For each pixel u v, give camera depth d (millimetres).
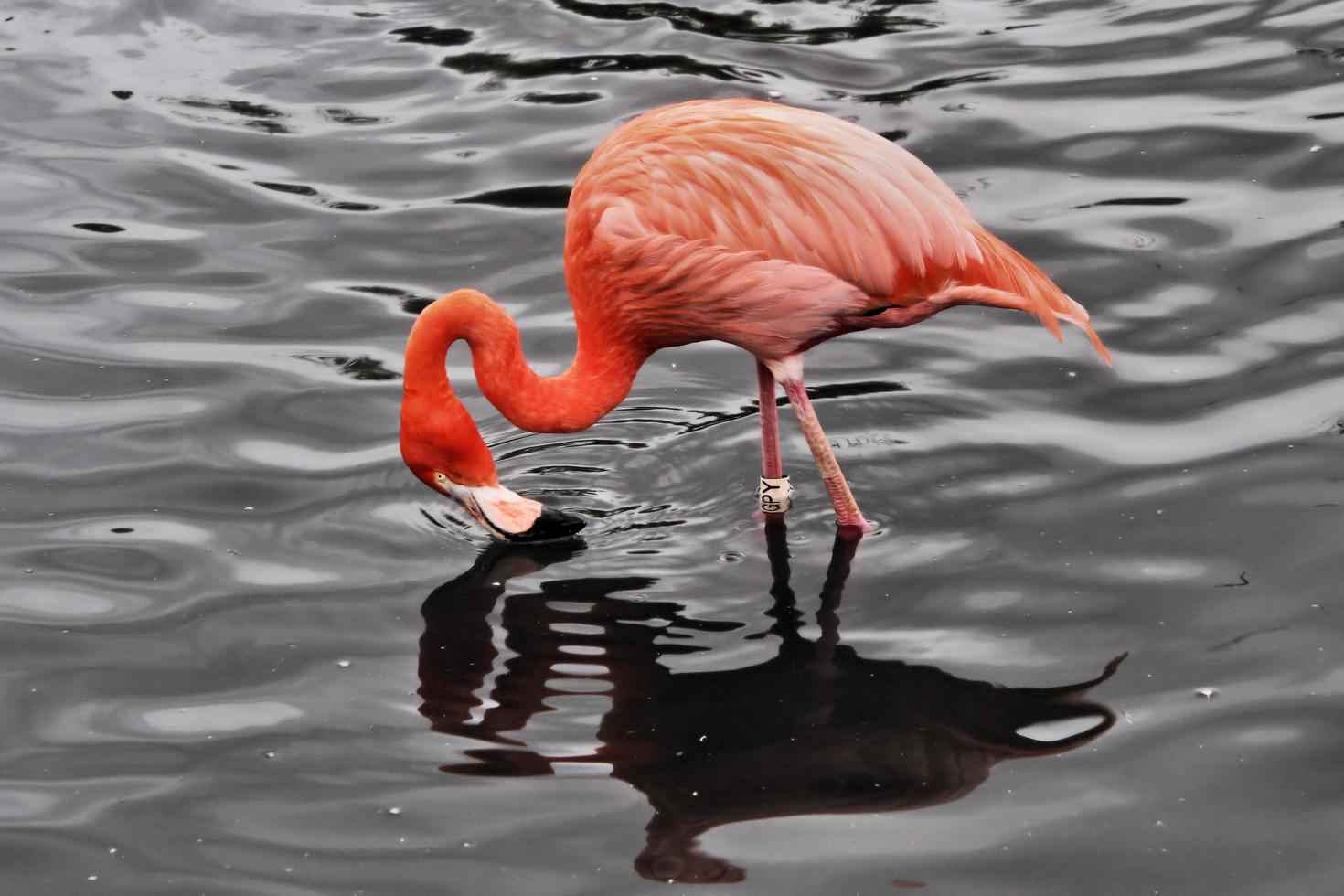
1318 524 9273
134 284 12883
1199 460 10078
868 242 8812
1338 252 12211
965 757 7598
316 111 15750
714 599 9055
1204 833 7031
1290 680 8000
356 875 7031
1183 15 16547
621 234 9016
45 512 10102
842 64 15922
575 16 17578
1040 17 16828
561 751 7809
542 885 6910
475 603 9141
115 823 7445
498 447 10992
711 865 6980
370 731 8047
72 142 15172
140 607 9180
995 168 13906
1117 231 12828
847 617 8789
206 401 11359
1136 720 7801
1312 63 15180
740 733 7855
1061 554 9250
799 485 10266
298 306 12609
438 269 13117
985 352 11766
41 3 18188
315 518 10094
